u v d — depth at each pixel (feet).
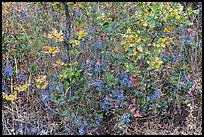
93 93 9.75
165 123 9.95
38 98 10.11
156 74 9.73
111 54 9.97
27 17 11.27
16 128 9.70
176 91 10.22
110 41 9.98
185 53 11.13
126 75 9.38
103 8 10.15
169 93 10.18
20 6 11.37
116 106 9.52
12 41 10.91
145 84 9.53
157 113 10.03
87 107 9.65
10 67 9.71
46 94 9.57
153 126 9.82
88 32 9.89
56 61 9.03
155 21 8.89
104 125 9.80
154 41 9.56
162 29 9.50
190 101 10.26
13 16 11.18
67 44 9.48
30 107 10.11
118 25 9.56
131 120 9.93
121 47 9.96
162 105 9.93
